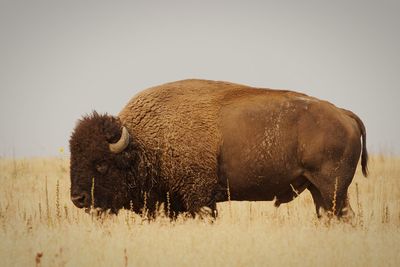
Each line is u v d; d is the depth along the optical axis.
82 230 32.34
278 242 29.72
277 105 40.12
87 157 39.31
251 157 39.84
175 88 41.22
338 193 39.56
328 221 36.31
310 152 39.59
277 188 40.47
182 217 38.66
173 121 40.25
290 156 39.84
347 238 30.78
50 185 53.88
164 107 40.66
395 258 28.28
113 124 39.97
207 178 39.84
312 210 44.19
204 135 39.97
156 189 40.53
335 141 39.53
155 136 40.38
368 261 27.72
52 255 27.98
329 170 39.53
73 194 39.16
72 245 29.28
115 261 27.41
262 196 40.84
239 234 31.23
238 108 40.28
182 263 27.25
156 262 27.36
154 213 39.97
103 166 39.53
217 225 34.44
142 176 40.28
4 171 62.31
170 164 40.06
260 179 40.06
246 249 28.67
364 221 37.47
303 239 30.45
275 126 39.84
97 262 27.23
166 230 32.50
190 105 40.50
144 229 32.84
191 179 39.81
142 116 40.78
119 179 39.94
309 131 39.69
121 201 40.12
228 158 40.03
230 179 40.16
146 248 29.00
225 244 29.33
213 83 41.62
